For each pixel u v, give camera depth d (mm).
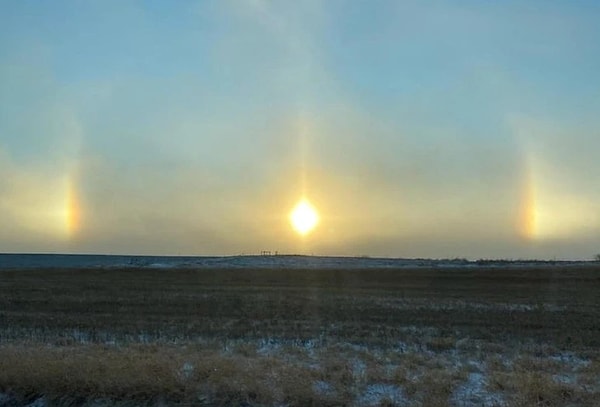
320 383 12875
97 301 34500
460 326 23875
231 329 22594
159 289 44875
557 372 14031
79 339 20141
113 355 15250
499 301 35250
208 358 14625
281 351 16875
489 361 15422
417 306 31781
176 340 19656
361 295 39656
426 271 66688
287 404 11812
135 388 12500
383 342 19266
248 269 74438
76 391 12695
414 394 12141
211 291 42875
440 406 11336
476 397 12000
